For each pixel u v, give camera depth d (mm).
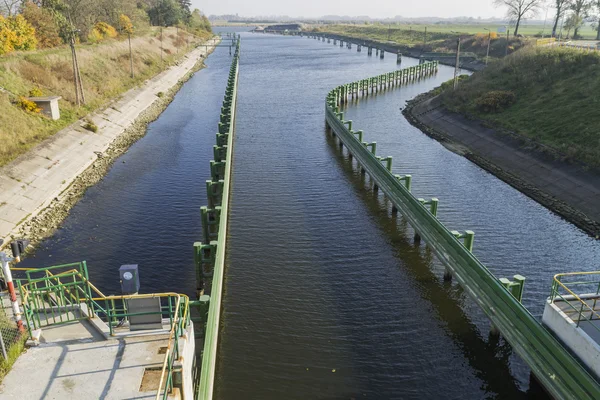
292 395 14469
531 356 13703
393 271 21172
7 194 25969
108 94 50594
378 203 28562
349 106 58500
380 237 24234
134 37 87625
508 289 15812
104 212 26688
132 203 28031
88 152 36125
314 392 14609
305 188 30797
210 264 20625
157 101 58812
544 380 13023
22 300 12273
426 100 57688
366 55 125938
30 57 47094
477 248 23375
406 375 15391
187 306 12336
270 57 118562
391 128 47688
